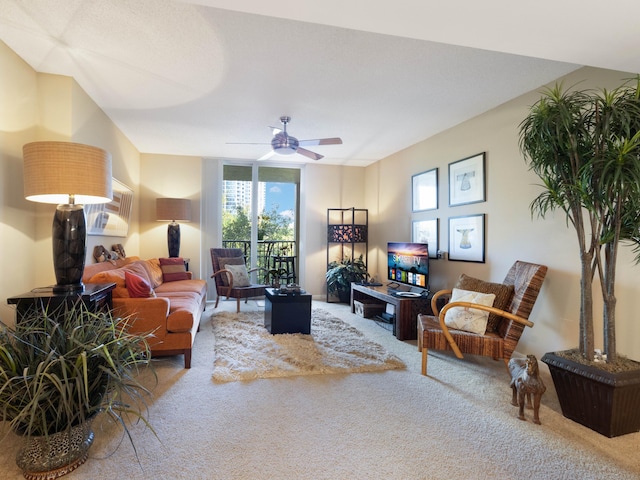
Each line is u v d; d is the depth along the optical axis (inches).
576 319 105.7
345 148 203.9
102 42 92.0
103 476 60.4
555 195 85.0
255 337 139.9
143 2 75.6
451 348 107.7
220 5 59.7
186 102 132.9
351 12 60.6
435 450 69.9
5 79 94.3
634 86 92.4
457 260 156.4
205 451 68.1
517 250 126.0
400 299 148.9
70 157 87.8
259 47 94.2
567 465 65.9
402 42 91.5
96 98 128.8
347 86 118.6
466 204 151.3
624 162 71.3
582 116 79.5
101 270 126.0
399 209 208.1
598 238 81.6
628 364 80.6
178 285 171.8
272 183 250.2
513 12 59.3
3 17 81.0
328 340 139.4
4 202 95.4
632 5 56.4
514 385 86.5
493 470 64.1
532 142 86.5
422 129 165.8
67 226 92.4
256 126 161.8
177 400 88.8
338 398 91.7
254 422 79.0
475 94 124.8
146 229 213.8
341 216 250.4
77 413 59.0
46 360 55.8
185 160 221.9
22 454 60.0
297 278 254.7
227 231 239.5
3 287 95.2
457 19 62.0
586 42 68.4
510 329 104.9
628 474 63.6
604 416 75.9
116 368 61.6
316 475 61.9
